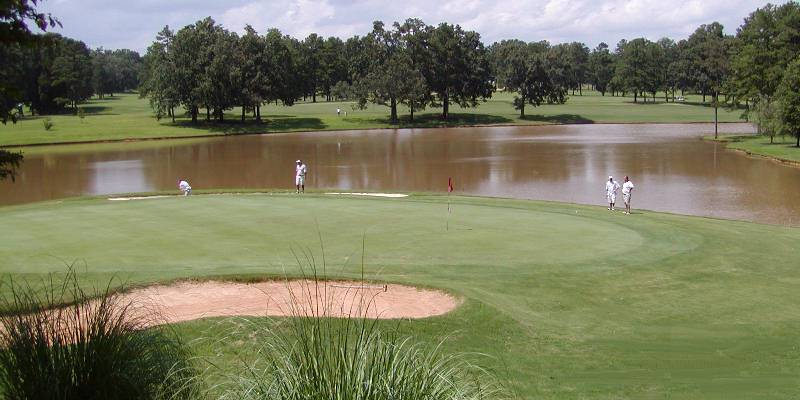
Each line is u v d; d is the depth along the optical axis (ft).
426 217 72.74
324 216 72.43
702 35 493.36
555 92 378.73
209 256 52.85
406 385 17.21
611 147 217.97
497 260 53.67
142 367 21.17
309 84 501.56
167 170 171.83
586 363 32.78
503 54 428.97
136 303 38.01
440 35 357.61
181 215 72.69
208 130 295.89
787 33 236.22
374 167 172.86
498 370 30.86
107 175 163.22
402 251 56.08
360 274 46.52
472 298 40.11
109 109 442.91
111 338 20.93
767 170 157.38
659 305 44.32
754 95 246.47
